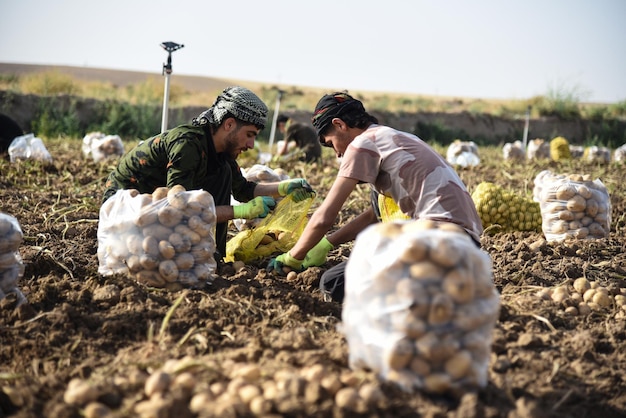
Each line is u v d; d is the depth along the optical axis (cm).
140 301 395
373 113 3297
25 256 470
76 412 265
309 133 1297
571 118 3647
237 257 500
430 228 288
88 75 5194
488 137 3478
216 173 476
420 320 271
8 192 793
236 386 272
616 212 829
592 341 366
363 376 282
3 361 334
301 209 495
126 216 421
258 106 455
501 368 326
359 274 285
